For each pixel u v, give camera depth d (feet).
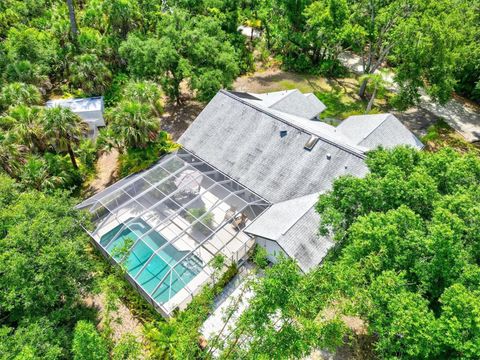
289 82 167.84
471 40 139.64
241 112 111.45
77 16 181.57
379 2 140.87
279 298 52.85
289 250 79.41
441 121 141.90
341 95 157.69
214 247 85.51
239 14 176.04
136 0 178.60
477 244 56.70
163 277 79.20
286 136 102.17
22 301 63.41
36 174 97.30
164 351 69.51
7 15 178.40
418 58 122.83
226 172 103.86
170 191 98.94
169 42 134.21
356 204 70.03
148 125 108.27
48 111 102.83
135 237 87.20
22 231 65.31
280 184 96.37
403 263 57.21
